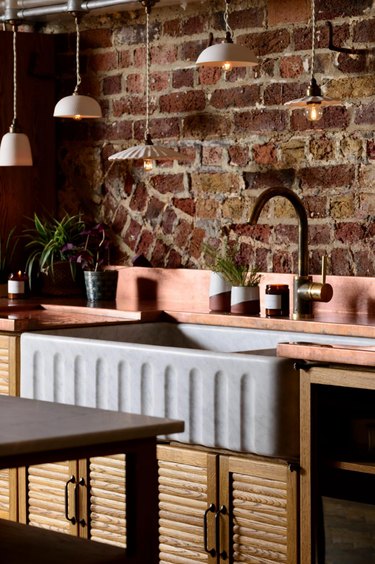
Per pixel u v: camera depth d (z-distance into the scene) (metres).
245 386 3.11
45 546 2.15
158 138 4.68
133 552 2.08
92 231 4.75
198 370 3.22
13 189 4.96
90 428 1.98
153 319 4.09
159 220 4.69
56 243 4.80
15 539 2.21
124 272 4.73
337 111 4.05
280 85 4.23
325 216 4.10
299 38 4.17
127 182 4.80
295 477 3.01
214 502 3.23
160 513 3.38
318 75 4.11
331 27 4.04
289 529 3.03
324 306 4.03
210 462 3.23
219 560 3.22
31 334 3.73
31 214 5.02
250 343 3.85
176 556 3.35
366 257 3.99
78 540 2.20
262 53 4.28
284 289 3.88
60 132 5.09
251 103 4.32
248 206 4.35
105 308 4.22
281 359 3.04
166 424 2.05
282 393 3.03
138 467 2.06
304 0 4.14
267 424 3.05
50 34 5.06
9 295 4.70
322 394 3.08
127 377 3.43
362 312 3.92
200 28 4.50
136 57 4.75
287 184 4.22
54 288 4.80
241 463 3.15
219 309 4.08
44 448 1.87
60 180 5.09
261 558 3.12
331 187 4.08
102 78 4.88
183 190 4.59
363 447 3.01
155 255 4.71
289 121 4.20
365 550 2.91
